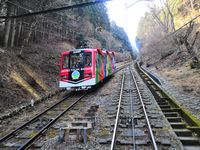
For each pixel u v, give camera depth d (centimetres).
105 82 1891
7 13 1543
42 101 1159
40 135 654
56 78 1634
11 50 1506
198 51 1880
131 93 1298
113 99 1151
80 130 602
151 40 4006
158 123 712
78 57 1327
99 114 877
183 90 1257
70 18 3166
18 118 861
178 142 556
